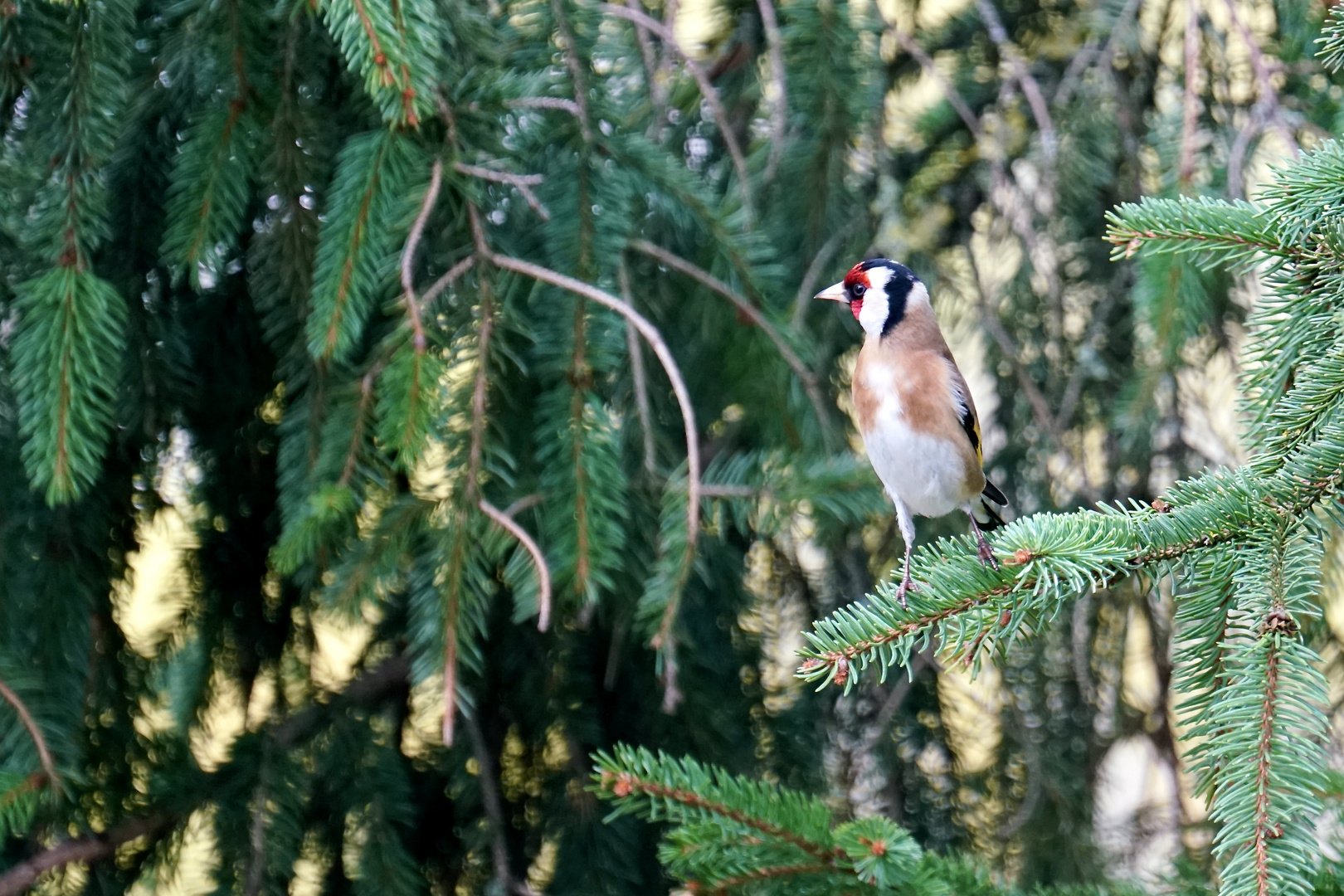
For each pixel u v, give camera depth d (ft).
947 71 18.20
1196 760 8.43
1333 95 15.79
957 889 10.52
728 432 16.22
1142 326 14.65
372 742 14.67
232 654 14.98
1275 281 9.95
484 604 11.38
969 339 17.79
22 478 12.53
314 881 14.44
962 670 9.43
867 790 17.17
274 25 11.66
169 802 13.30
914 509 13.69
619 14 13.32
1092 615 17.54
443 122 11.74
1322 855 8.27
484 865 15.16
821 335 16.37
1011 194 18.01
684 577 11.89
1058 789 16.66
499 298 12.13
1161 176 15.72
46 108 11.33
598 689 15.79
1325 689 8.39
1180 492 9.78
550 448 12.05
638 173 12.91
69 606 12.91
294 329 12.94
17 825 11.09
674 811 9.45
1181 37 17.88
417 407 11.10
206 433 14.46
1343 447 9.42
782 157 15.76
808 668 9.47
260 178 12.28
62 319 10.89
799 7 14.82
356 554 11.86
